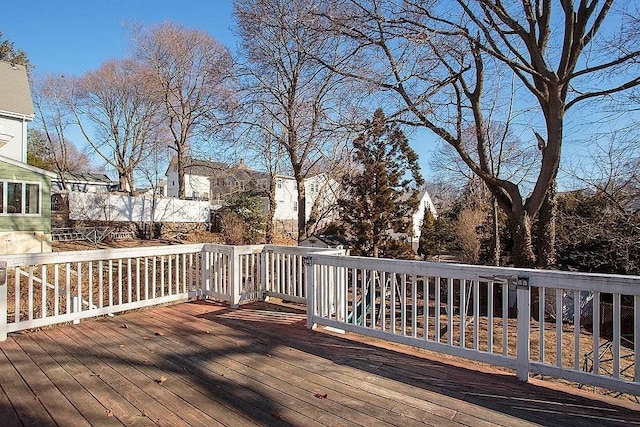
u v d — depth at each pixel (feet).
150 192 110.32
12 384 9.52
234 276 17.76
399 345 12.88
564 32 30.14
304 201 53.47
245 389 9.30
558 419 7.91
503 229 53.11
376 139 47.80
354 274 13.23
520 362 9.64
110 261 15.89
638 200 34.19
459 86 39.06
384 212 48.93
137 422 7.79
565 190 38.63
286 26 40.24
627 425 7.69
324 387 9.43
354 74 35.12
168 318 15.80
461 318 10.57
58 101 91.25
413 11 29.91
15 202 41.73
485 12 30.58
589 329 30.27
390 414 8.12
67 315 14.57
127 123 92.07
